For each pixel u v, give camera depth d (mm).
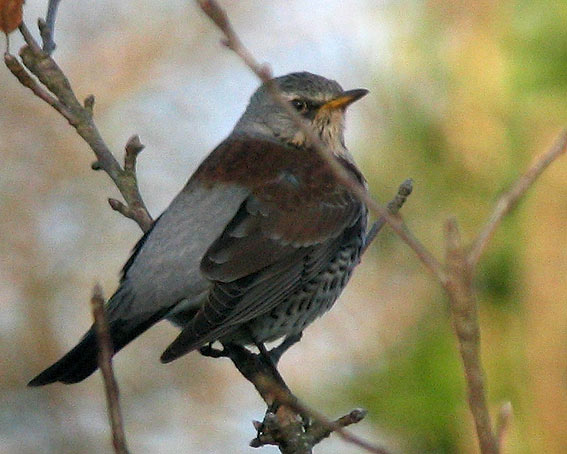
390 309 13547
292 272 9477
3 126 17453
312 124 10406
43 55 8953
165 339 17000
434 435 12523
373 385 13016
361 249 9836
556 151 5277
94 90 17266
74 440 17000
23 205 17406
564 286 12672
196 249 9250
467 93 13367
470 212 13203
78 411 17172
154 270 9234
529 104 13094
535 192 12859
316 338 13703
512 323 12859
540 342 12656
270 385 5801
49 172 17516
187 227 9406
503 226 12953
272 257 9383
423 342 12820
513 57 13219
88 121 9078
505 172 13156
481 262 12922
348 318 13672
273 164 9930
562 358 12625
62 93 9000
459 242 4922
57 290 17406
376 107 13656
